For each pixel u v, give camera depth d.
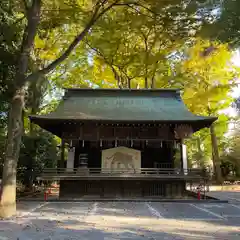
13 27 14.93
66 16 13.33
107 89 20.77
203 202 15.18
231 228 8.37
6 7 14.68
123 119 16.78
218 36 7.05
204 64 27.19
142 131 17.83
